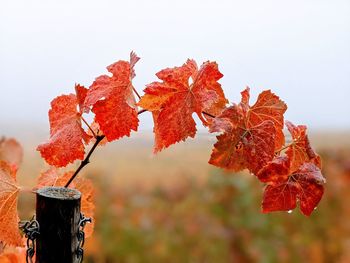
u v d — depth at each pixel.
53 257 0.80
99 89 0.80
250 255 2.79
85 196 0.98
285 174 0.80
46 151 0.83
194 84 0.80
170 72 0.80
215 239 2.79
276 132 0.83
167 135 0.81
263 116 0.82
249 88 0.83
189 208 2.85
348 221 2.85
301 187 0.81
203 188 2.94
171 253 2.69
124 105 0.80
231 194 2.89
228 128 0.78
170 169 2.97
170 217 2.79
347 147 3.13
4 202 0.84
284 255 2.78
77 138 0.83
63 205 0.80
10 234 0.85
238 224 2.83
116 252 2.58
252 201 2.88
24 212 1.51
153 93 0.80
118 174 2.85
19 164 1.22
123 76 0.80
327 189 2.92
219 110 0.88
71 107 0.85
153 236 2.70
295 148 0.84
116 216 2.68
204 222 2.82
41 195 0.81
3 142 1.22
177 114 0.80
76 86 0.82
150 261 2.65
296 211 2.84
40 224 0.81
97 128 0.92
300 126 0.84
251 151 0.79
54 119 0.85
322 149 3.14
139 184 2.86
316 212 2.85
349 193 2.90
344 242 2.80
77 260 0.83
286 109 0.82
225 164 0.79
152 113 0.84
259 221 2.84
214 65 0.81
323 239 2.81
